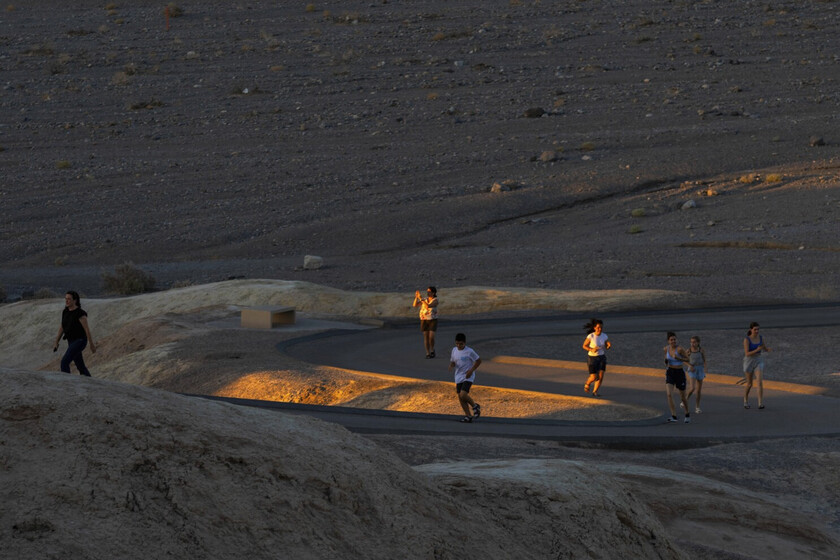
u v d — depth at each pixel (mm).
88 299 38906
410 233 55469
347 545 5625
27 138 80062
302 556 5309
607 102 82000
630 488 11375
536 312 34125
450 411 19656
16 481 4840
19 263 53000
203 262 51688
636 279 42500
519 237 54375
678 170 65375
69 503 4801
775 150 67688
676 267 44812
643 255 47656
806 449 15305
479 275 44906
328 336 30250
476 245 53375
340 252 52844
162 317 33625
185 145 77250
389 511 6137
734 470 14055
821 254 45656
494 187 62688
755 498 11984
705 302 35031
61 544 4488
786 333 29453
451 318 33531
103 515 4816
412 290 41344
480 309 35062
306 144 75938
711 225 53469
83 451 5168
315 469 6039
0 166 72625
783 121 73562
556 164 67938
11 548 4367
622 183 63562
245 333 30578
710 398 20641
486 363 25875
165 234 56906
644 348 27578
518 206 59969
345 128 79500
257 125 81188
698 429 17281
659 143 71000
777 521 10930
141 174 69812
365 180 66375
